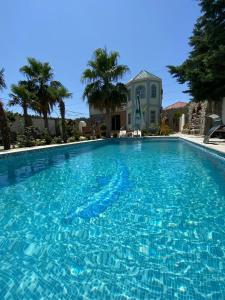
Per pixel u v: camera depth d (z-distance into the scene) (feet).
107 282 7.25
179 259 8.41
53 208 14.02
